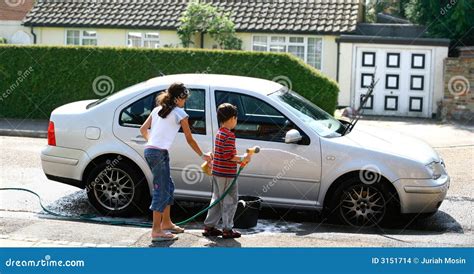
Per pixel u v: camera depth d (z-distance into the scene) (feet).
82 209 29.32
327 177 26.50
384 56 76.59
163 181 22.76
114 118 27.78
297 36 79.66
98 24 82.43
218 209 23.50
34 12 85.76
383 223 27.48
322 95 60.03
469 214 29.73
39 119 62.23
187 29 78.89
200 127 27.22
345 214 26.76
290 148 26.66
